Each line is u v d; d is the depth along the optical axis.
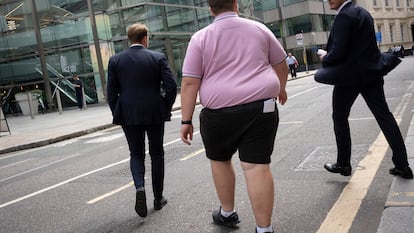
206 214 4.50
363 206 4.27
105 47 24.34
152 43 25.95
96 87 24.75
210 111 3.42
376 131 7.93
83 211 5.11
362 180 5.04
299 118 10.91
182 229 4.18
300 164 6.12
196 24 28.67
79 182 6.62
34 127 16.55
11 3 25.55
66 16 24.75
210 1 3.48
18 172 8.34
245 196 4.93
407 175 4.60
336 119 4.91
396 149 4.61
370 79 4.47
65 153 10.11
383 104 4.61
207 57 3.39
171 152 8.12
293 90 20.83
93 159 8.62
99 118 17.16
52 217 5.02
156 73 4.70
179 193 5.35
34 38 25.41
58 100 21.97
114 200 5.41
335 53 4.43
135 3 24.58
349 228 3.82
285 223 4.07
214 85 3.35
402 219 3.63
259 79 3.31
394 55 4.52
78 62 24.91
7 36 26.05
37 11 25.14
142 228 4.33
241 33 3.38
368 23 4.41
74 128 14.53
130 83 4.64
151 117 4.63
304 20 48.09
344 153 4.98
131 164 4.66
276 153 7.00
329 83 4.61
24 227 4.77
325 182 5.12
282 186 5.15
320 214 4.19
